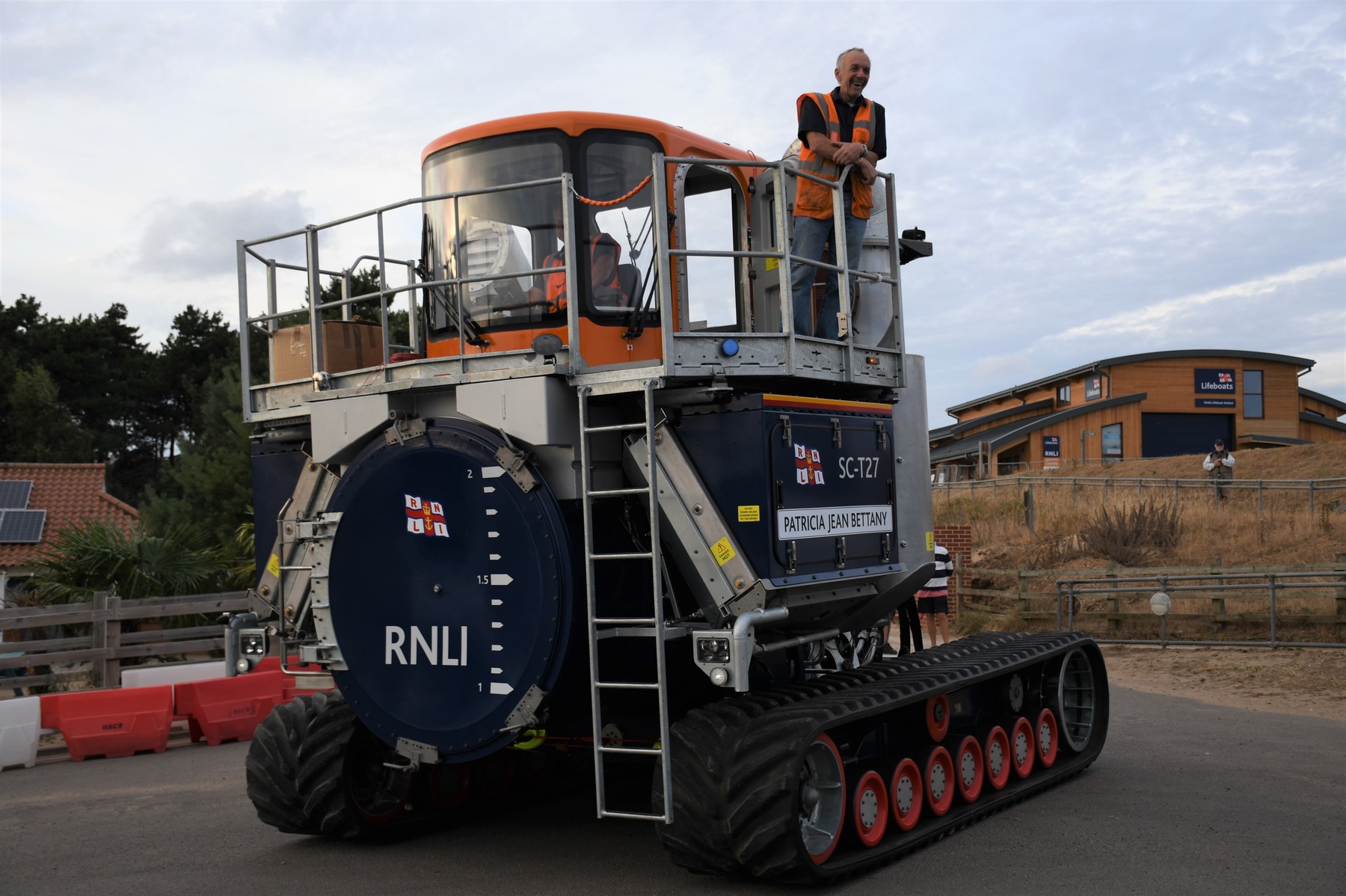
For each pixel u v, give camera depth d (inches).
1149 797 292.8
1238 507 907.4
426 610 233.3
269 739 261.4
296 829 257.9
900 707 247.0
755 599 215.6
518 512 223.6
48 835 277.3
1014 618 631.8
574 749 254.1
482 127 276.5
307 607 264.5
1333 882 217.9
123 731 390.0
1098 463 1640.0
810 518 232.8
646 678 253.1
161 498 1123.9
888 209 278.8
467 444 230.2
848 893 217.0
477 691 227.0
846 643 307.9
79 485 1275.8
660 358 266.4
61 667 543.8
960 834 262.2
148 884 232.4
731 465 223.1
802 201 272.8
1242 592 606.5
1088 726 342.6
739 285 290.8
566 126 269.0
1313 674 472.1
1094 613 596.1
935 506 1098.7
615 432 238.7
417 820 274.4
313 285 263.9
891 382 271.7
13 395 1812.3
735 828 205.3
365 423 245.6
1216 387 1833.2
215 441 1175.6
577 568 225.5
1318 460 1232.8
